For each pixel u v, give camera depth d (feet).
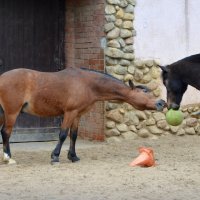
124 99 28.58
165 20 37.81
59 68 38.19
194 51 39.06
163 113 37.37
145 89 28.96
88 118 36.96
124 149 33.32
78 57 37.68
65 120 27.89
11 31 36.40
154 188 22.72
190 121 38.50
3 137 27.81
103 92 28.48
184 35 38.63
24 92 27.58
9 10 36.29
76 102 27.81
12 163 28.02
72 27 38.17
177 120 29.53
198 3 39.09
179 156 31.01
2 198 20.89
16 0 36.50
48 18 37.68
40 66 37.50
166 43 37.88
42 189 22.38
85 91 28.04
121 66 36.01
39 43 37.42
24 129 36.83
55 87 27.71
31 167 27.17
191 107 38.58
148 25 37.06
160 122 37.24
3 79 27.40
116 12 35.70
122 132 36.19
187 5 38.70
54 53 37.99
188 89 38.47
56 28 37.96
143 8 36.83
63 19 38.19
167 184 23.48
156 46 37.45
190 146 34.88
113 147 33.96
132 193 21.80
